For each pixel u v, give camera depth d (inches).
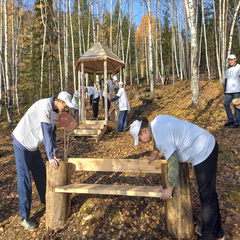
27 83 539.5
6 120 554.6
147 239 84.7
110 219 97.6
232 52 818.8
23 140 96.2
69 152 198.4
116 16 871.1
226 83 198.2
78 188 91.3
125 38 978.1
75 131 233.3
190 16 286.4
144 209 102.2
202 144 73.6
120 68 281.0
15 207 120.4
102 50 255.4
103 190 88.2
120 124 249.0
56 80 738.2
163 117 78.2
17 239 94.3
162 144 73.2
